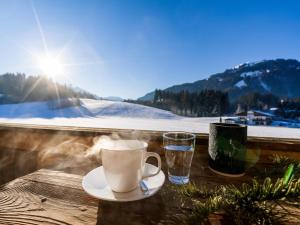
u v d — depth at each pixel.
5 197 0.51
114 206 0.46
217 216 0.41
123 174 0.47
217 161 0.64
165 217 0.42
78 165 0.80
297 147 0.85
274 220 0.35
